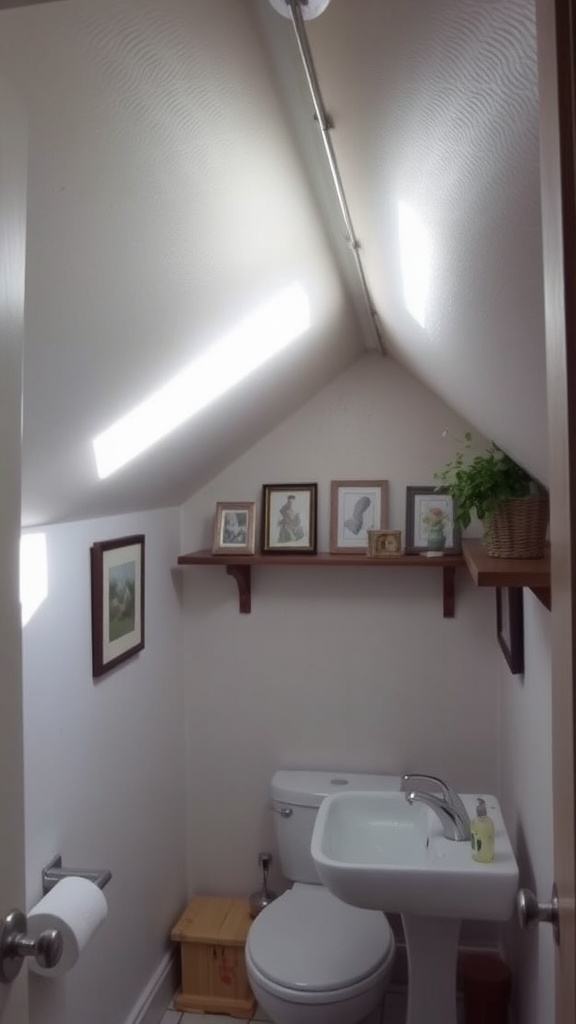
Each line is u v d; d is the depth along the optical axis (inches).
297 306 66.0
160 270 43.9
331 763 100.1
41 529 64.7
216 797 102.7
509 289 35.1
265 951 75.4
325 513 100.1
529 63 22.1
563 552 23.7
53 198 32.9
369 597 99.2
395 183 38.1
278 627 101.2
